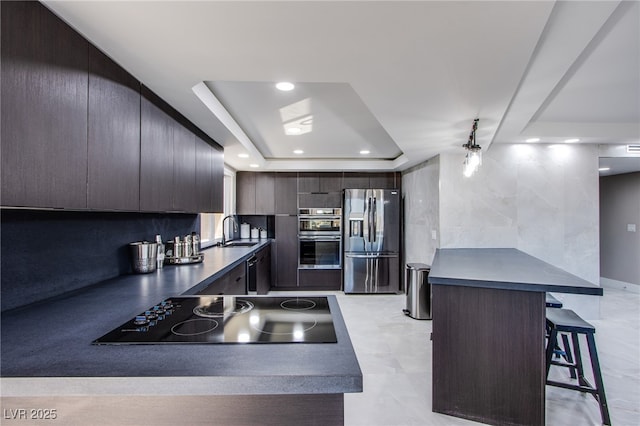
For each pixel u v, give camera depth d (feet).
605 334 12.03
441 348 7.37
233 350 3.41
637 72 7.77
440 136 10.72
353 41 4.94
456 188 13.89
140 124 6.28
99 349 3.42
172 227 10.27
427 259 15.55
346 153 17.12
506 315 7.00
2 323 4.21
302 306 5.10
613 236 20.15
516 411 6.90
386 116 8.59
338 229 19.76
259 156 16.52
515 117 9.35
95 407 3.11
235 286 10.50
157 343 3.58
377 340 11.51
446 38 4.85
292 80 6.34
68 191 4.33
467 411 7.18
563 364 8.14
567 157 13.87
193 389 2.88
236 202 19.62
